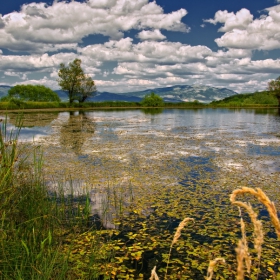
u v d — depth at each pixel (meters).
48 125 26.31
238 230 5.66
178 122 31.19
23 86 66.94
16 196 5.09
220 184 8.68
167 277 4.25
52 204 6.07
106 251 4.90
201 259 4.70
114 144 15.91
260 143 16.61
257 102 83.44
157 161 11.78
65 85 62.44
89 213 6.31
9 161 4.60
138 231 5.66
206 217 6.27
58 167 10.55
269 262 4.54
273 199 7.33
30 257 3.89
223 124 29.06
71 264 4.39
